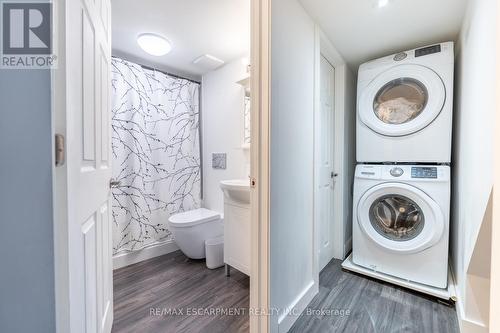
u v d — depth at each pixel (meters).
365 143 1.88
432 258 1.57
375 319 1.35
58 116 0.55
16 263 0.48
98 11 0.95
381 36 1.73
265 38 1.07
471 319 1.17
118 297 1.61
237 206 1.81
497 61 0.66
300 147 1.40
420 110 1.68
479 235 0.95
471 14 1.21
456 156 1.60
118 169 2.07
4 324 0.48
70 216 0.60
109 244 1.21
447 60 1.55
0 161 0.47
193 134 2.65
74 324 0.66
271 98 1.10
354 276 1.86
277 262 1.17
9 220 0.47
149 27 1.80
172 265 2.13
